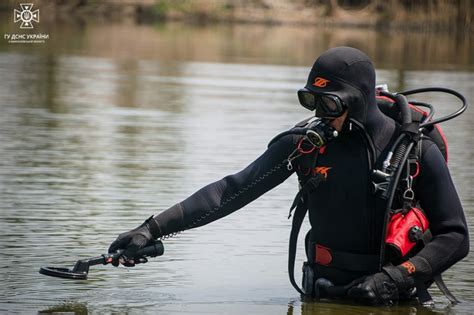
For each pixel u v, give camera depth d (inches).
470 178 472.1
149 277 287.9
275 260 312.3
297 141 273.6
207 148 553.3
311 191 272.1
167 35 1644.9
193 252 319.0
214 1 2215.8
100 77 943.0
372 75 265.3
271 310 255.3
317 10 2228.1
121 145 555.5
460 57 1363.2
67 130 608.1
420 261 261.0
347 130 265.0
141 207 387.5
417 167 265.3
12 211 371.2
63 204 388.5
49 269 251.8
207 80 960.3
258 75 1032.8
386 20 2144.4
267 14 2209.6
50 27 1675.7
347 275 269.7
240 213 381.7
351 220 267.3
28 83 860.6
